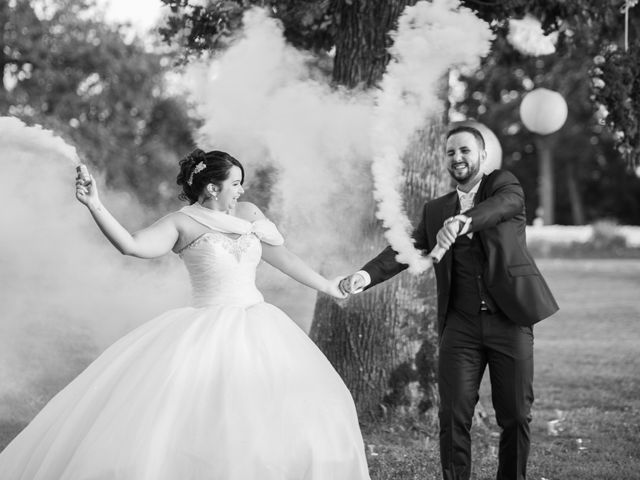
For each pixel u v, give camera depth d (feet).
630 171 23.76
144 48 71.82
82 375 12.51
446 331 13.41
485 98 75.15
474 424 19.08
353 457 11.76
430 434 18.03
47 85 66.95
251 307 12.87
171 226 12.83
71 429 11.75
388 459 16.30
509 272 12.87
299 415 11.61
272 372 11.91
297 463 11.32
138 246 12.25
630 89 21.33
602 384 24.38
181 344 11.99
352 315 18.85
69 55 67.77
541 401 22.25
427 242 14.10
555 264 73.31
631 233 91.86
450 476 13.15
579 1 21.52
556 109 21.90
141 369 11.84
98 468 10.92
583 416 20.38
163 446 11.07
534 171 135.85
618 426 19.39
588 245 88.58
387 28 18.51
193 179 13.09
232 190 13.16
